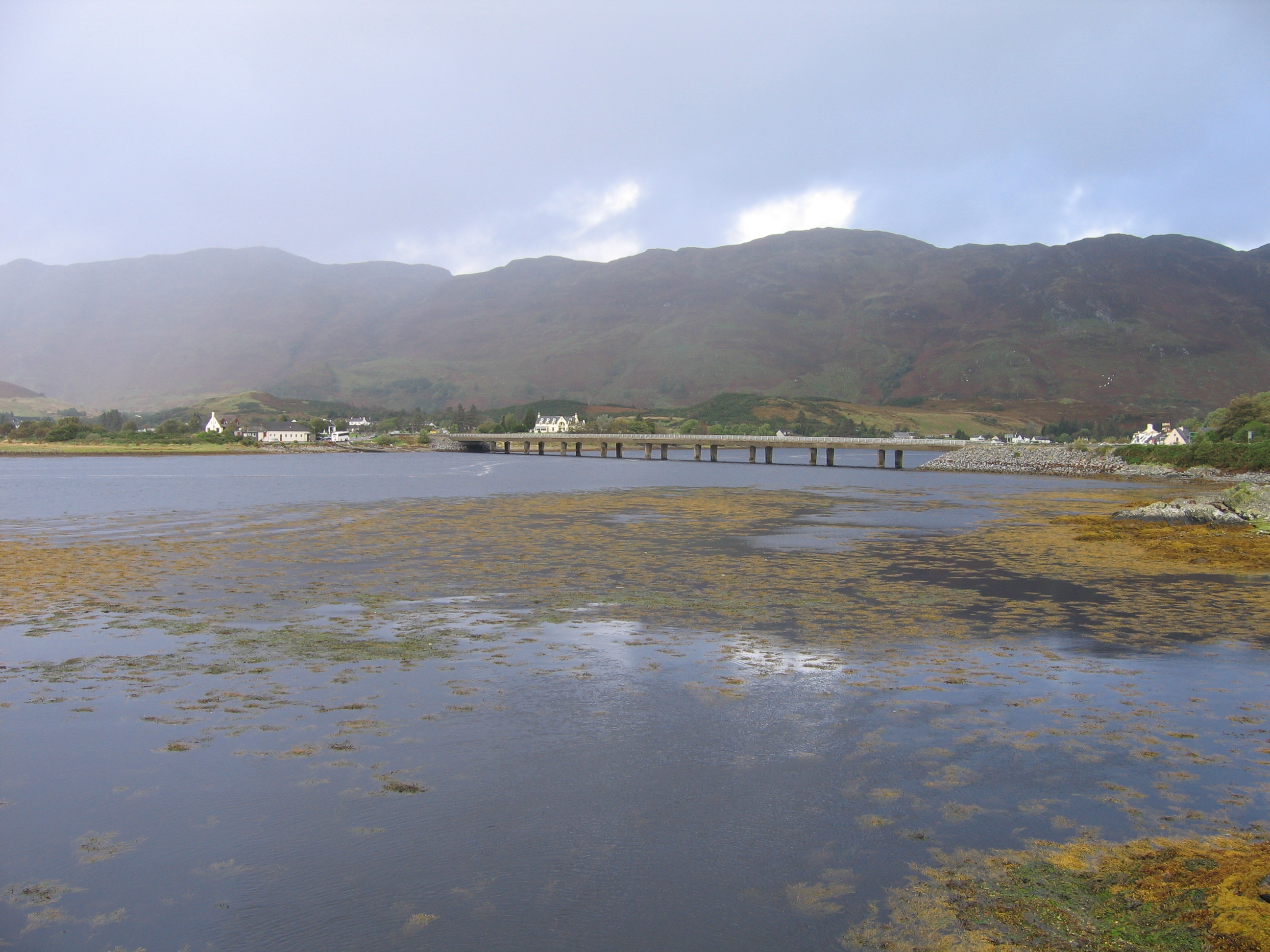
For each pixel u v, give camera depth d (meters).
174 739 15.36
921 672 20.34
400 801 12.92
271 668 20.03
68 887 10.60
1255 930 9.27
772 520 60.22
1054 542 48.16
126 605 27.70
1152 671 20.59
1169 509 59.06
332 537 47.12
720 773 14.08
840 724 16.50
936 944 9.40
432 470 145.88
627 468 160.38
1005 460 160.50
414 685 18.84
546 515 61.72
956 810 12.77
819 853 11.48
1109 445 155.00
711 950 9.37
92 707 17.09
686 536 49.62
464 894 10.48
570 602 28.83
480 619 26.05
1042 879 10.76
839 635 24.22
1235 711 17.56
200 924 9.85
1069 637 24.27
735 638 23.78
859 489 100.31
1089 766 14.51
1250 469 121.19
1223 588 33.09
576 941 9.55
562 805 12.85
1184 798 13.25
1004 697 18.36
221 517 58.91
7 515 59.62
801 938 9.56
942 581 34.16
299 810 12.59
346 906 10.22
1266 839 11.83
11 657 20.97
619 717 16.78
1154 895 10.27
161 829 12.02
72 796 13.00
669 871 11.02
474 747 15.12
